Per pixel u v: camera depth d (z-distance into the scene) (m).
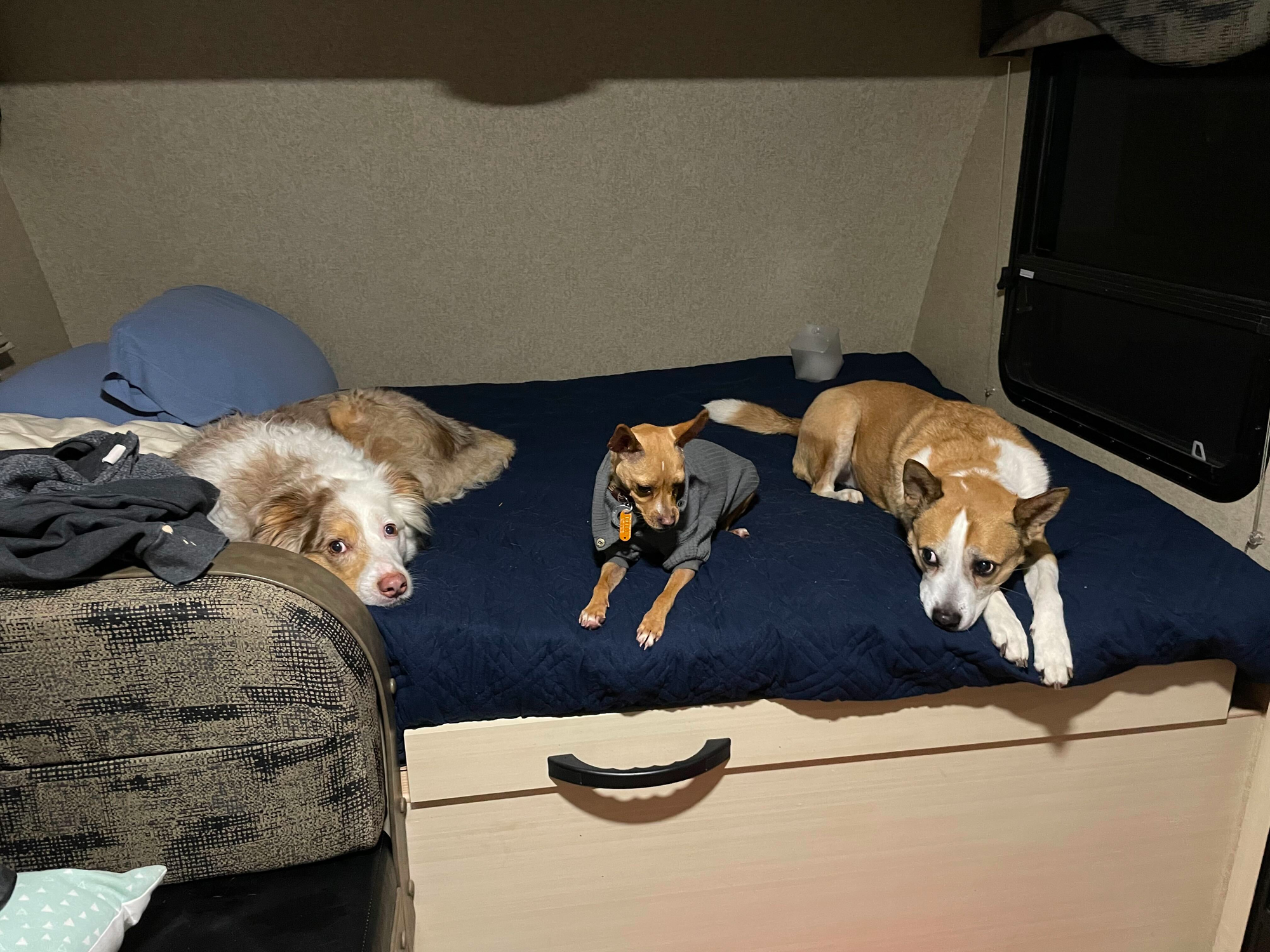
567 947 1.72
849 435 2.12
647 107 2.78
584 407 2.66
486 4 2.58
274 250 2.82
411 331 2.99
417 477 2.00
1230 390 1.78
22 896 1.13
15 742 1.23
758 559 1.71
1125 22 1.91
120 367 2.01
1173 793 1.75
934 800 1.69
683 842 1.66
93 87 2.53
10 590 1.19
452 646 1.49
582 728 1.55
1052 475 2.11
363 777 1.34
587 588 1.63
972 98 2.84
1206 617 1.54
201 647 1.22
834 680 1.51
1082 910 1.84
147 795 1.29
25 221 2.67
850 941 1.80
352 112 2.67
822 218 3.01
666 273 3.03
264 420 1.89
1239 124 1.73
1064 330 2.37
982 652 1.50
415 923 1.67
